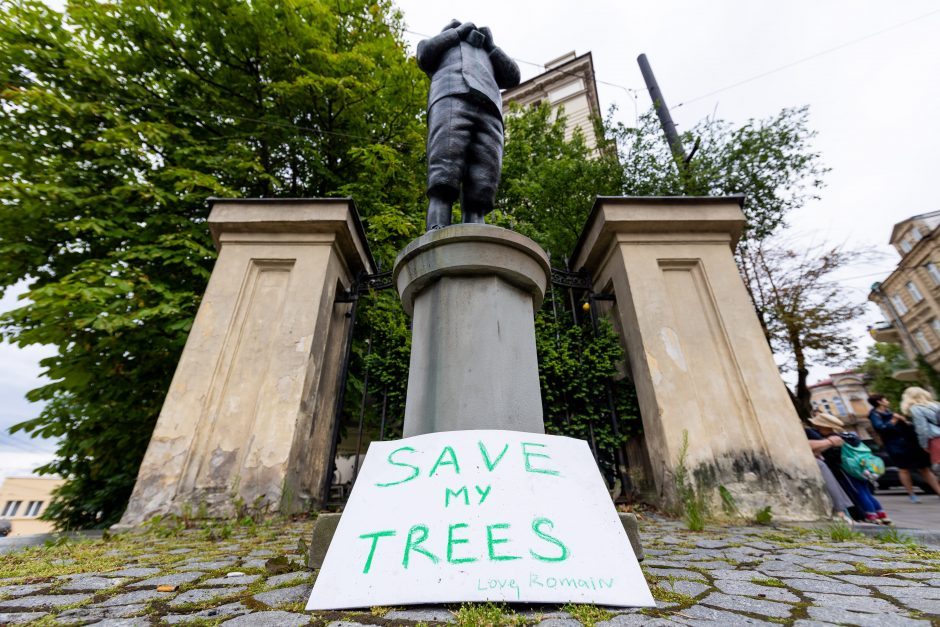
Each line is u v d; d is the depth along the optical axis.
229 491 3.99
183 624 1.24
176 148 6.49
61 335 5.02
